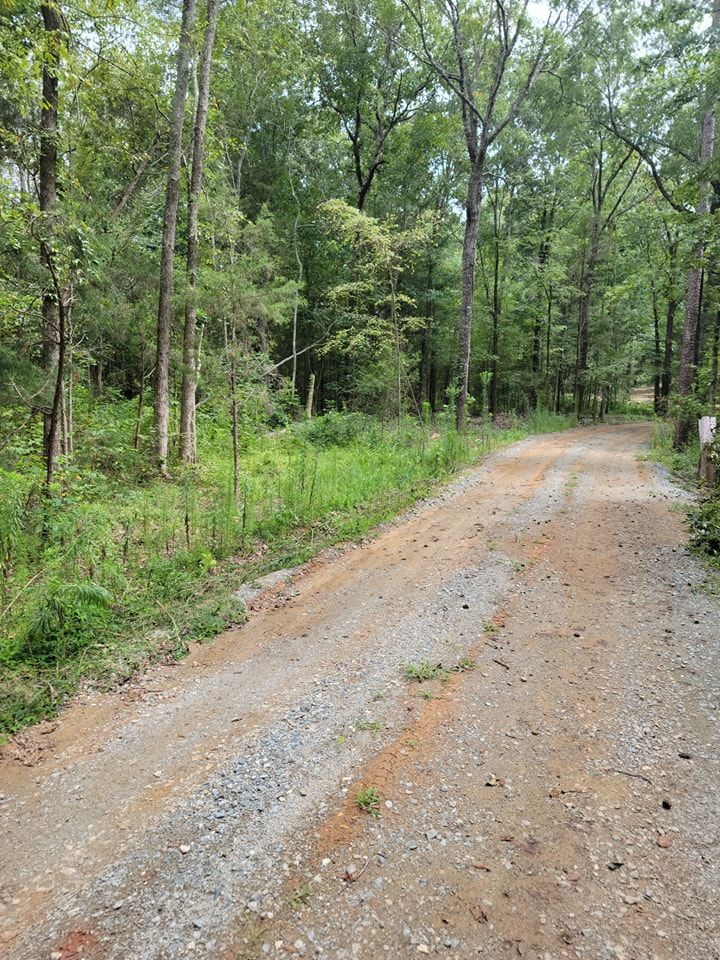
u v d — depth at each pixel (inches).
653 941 86.4
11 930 90.4
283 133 914.1
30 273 302.5
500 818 113.0
